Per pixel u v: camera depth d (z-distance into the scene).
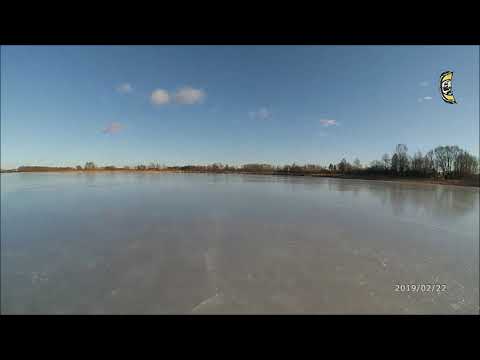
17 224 11.48
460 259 7.66
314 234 10.05
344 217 13.15
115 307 5.16
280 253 7.97
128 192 22.84
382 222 12.18
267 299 5.41
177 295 5.54
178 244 8.79
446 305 5.28
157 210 14.55
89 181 36.41
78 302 5.33
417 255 7.94
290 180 43.28
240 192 23.38
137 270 6.75
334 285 6.01
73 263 7.19
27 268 6.89
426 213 14.61
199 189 25.97
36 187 27.05
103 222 11.83
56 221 12.05
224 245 8.70
